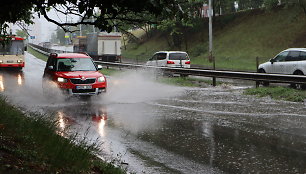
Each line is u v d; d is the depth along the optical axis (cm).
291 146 740
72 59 1523
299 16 4384
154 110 1205
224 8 5638
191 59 4775
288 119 1012
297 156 673
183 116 1091
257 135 838
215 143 775
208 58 4469
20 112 923
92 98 1485
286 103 1299
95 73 1469
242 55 4300
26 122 740
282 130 882
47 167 490
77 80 1407
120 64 2939
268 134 845
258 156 678
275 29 4469
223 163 642
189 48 5412
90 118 1072
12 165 450
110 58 4694
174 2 491
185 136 841
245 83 2047
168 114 1128
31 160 503
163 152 716
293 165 623
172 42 6006
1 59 2920
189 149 734
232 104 1304
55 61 1506
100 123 1000
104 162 593
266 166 621
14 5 548
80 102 1382
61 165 513
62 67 1482
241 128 913
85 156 571
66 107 1269
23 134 642
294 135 830
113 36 4681
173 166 631
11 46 2938
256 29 4722
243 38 4697
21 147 555
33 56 5872
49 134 677
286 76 1552
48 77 1487
